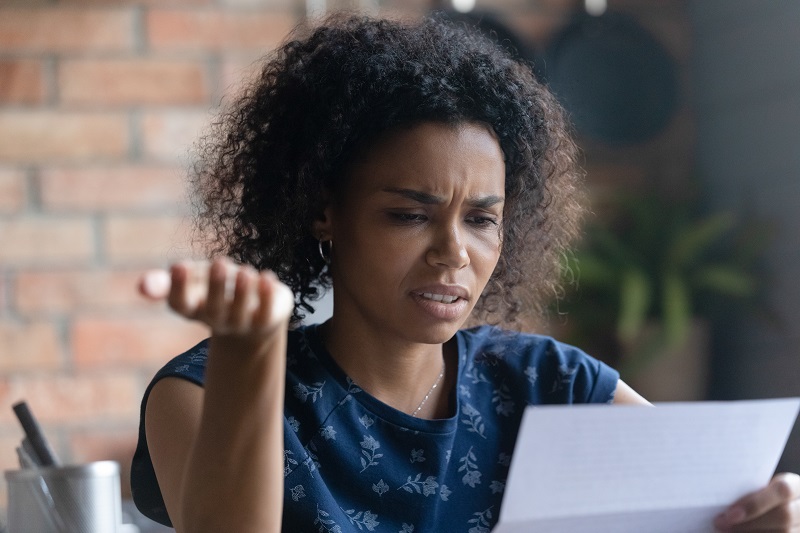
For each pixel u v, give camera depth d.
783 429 1.11
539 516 1.02
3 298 2.64
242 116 1.43
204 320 0.80
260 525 0.89
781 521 1.13
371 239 1.23
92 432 2.67
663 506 1.08
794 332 3.02
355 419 1.29
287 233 1.34
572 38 3.31
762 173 3.15
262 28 2.78
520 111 1.34
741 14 3.22
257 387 0.86
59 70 2.69
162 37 2.74
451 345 1.41
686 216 3.27
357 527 1.25
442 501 1.30
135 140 2.72
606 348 3.22
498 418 1.38
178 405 1.18
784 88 3.06
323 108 1.28
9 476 1.32
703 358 3.17
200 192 1.55
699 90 3.41
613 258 3.20
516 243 1.48
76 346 2.67
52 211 2.68
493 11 3.25
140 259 2.71
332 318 1.36
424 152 1.21
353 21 1.38
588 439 1.01
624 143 3.37
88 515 1.32
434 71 1.25
